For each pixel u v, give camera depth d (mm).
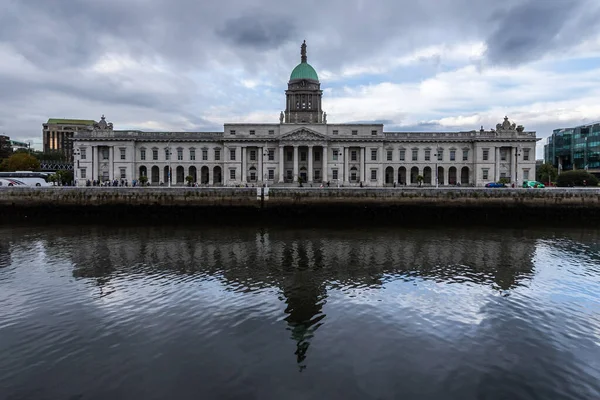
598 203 61906
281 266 32125
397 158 108375
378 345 18438
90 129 112438
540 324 20750
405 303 23609
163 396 14625
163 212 63688
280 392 14898
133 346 18297
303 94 122125
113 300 24047
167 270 30906
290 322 20891
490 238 45562
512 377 15977
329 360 17109
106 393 14797
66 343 18594
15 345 18391
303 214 63406
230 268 31484
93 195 64125
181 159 108125
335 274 29750
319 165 109500
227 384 15367
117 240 44031
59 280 28250
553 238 45812
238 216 63438
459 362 17016
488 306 23203
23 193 64125
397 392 14945
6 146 178875
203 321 20953
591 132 149750
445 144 108188
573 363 17031
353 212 63562
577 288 26656
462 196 63250
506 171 107688
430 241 43406
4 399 14414
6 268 31609
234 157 107438
